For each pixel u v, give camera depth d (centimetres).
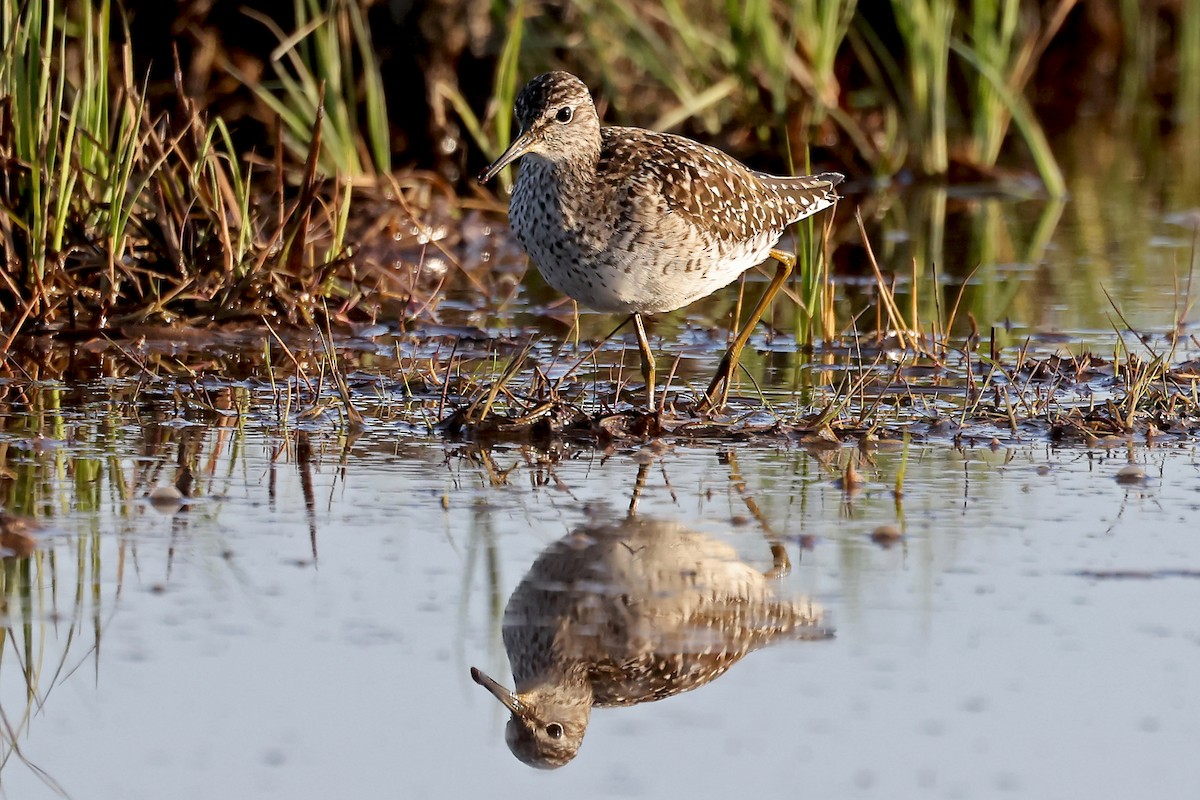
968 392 1134
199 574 807
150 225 1380
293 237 1399
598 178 1075
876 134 2131
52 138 1287
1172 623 762
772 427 1074
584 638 747
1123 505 925
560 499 931
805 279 1348
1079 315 1451
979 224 1856
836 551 848
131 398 1150
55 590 783
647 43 1961
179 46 1833
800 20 2020
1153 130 2453
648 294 1101
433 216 1741
